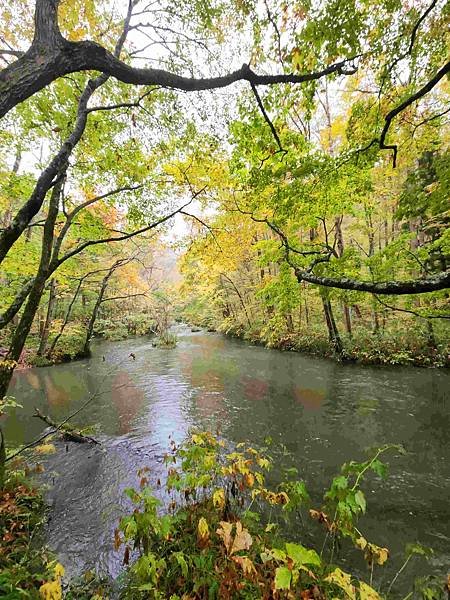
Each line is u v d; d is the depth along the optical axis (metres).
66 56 2.08
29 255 8.59
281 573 1.61
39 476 5.04
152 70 2.47
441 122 5.57
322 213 7.82
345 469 2.75
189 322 32.84
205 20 4.13
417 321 12.70
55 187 4.07
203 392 9.80
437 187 5.12
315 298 16.14
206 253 10.34
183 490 4.17
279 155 4.59
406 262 8.40
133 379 11.66
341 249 12.58
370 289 2.82
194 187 6.86
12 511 3.88
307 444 6.17
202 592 2.44
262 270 17.55
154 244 11.73
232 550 1.94
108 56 2.25
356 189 6.05
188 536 3.03
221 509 3.28
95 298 21.80
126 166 6.27
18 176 7.14
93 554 3.42
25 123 5.72
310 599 2.25
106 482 4.92
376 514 4.14
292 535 3.69
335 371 11.39
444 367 10.64
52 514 4.13
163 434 6.83
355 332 14.01
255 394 9.41
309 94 3.51
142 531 2.50
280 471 5.21
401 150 5.98
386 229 14.30
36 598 2.33
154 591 2.36
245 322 21.22
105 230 7.46
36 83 1.97
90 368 13.66
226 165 6.58
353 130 4.72
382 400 8.34
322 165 4.64
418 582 2.58
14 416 8.20
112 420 7.76
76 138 3.45
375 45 3.18
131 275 18.94
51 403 9.24
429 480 4.84
